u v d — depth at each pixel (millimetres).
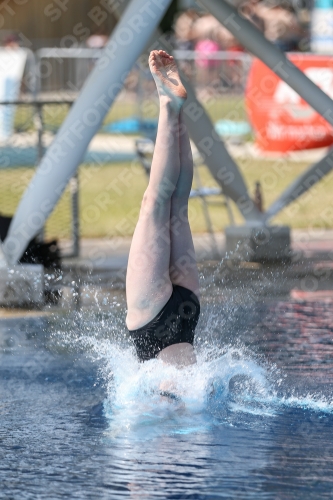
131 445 14789
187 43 74812
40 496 12469
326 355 21594
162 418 16391
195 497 12398
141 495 12500
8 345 22828
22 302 28547
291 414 16688
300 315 26438
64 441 15008
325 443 14922
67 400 17734
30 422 16172
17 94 56906
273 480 13094
